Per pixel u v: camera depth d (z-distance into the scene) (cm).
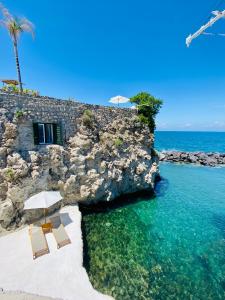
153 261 1184
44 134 1602
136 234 1478
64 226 1341
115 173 1981
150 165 2472
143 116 2500
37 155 1493
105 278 1027
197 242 1402
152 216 1803
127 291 955
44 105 1570
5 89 1753
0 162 1313
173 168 4284
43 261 1005
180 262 1187
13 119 1398
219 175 3638
